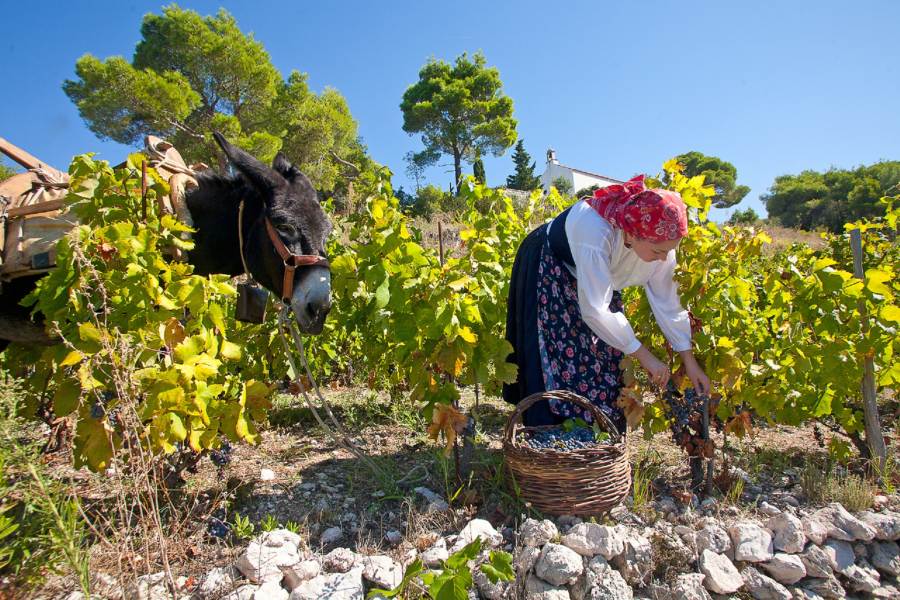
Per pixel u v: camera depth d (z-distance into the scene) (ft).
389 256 9.45
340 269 9.71
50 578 6.77
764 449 12.07
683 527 8.25
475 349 9.55
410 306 9.64
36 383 9.31
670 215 7.66
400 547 7.94
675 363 9.75
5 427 6.18
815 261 11.04
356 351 18.34
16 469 7.02
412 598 6.88
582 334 9.14
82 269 7.64
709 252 9.93
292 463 11.35
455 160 127.85
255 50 78.07
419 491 9.53
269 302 11.73
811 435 13.43
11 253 8.43
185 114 66.80
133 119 68.44
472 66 125.80
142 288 7.80
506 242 14.48
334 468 11.05
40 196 9.21
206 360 7.68
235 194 9.94
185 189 9.47
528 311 9.21
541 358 9.06
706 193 10.47
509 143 122.52
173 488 9.13
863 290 10.34
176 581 6.98
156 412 7.32
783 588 7.47
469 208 13.64
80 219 8.48
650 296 9.33
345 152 83.61
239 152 9.23
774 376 10.51
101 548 7.43
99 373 7.63
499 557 5.93
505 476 9.26
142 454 6.72
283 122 74.69
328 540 8.22
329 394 17.37
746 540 7.95
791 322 10.50
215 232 9.85
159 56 75.25
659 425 10.18
